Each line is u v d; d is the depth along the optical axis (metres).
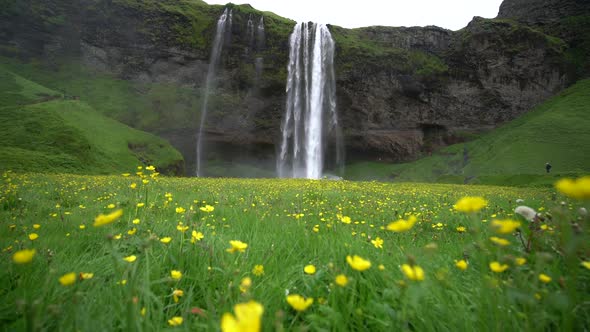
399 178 71.88
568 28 83.75
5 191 7.23
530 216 2.05
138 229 3.21
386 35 85.50
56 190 8.79
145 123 69.31
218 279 1.97
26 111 39.81
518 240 2.23
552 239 1.87
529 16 93.00
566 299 1.15
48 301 1.55
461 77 78.94
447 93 79.38
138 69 75.56
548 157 48.75
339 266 2.07
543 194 13.81
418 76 78.19
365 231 4.05
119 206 5.65
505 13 101.81
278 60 76.12
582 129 53.34
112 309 1.46
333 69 76.94
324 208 6.66
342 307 1.61
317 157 75.75
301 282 2.01
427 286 1.47
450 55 80.69
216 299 1.71
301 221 4.32
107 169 37.28
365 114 78.50
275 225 3.90
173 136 71.62
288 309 1.68
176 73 76.56
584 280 1.61
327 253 2.45
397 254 2.24
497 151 59.69
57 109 47.59
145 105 72.00
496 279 1.43
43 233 3.32
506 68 77.62
